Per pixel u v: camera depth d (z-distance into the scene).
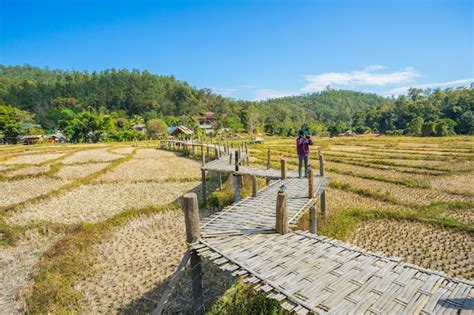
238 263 5.85
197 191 18.34
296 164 28.41
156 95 128.12
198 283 6.93
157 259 9.59
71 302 7.33
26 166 26.67
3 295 7.92
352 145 48.88
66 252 9.66
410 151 37.06
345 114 164.25
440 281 5.17
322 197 12.78
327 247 6.60
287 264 5.84
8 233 11.54
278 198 7.29
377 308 4.52
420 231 11.84
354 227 12.18
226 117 102.94
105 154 37.22
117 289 7.96
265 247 6.62
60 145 53.34
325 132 108.06
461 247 10.37
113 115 91.25
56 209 14.98
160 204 15.48
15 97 112.00
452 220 12.35
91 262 9.22
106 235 11.37
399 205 15.23
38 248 10.73
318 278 5.36
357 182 20.62
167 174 23.53
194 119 89.44
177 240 11.06
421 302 4.62
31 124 85.81
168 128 86.62
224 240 6.95
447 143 46.94
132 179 21.52
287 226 7.43
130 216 13.41
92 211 14.66
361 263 5.85
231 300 7.04
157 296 7.64
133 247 10.53
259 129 106.62
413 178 21.19
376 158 31.64
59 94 122.25
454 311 4.39
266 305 6.58
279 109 143.75
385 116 104.75
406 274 5.43
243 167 17.62
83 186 19.84
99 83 135.38
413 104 98.50
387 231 11.91
